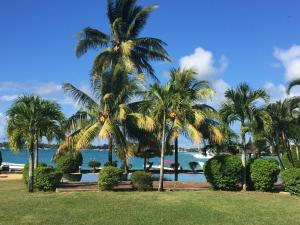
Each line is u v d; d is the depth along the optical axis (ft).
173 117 77.71
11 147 74.64
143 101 87.20
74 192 71.51
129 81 87.81
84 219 47.11
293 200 64.34
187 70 89.76
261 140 100.73
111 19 113.50
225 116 79.41
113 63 110.32
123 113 84.33
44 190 73.26
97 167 135.13
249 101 77.51
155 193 70.59
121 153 88.79
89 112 89.51
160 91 77.87
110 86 87.61
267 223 46.24
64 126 82.02
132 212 51.62
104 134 81.61
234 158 76.89
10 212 51.26
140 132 94.02
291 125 92.68
